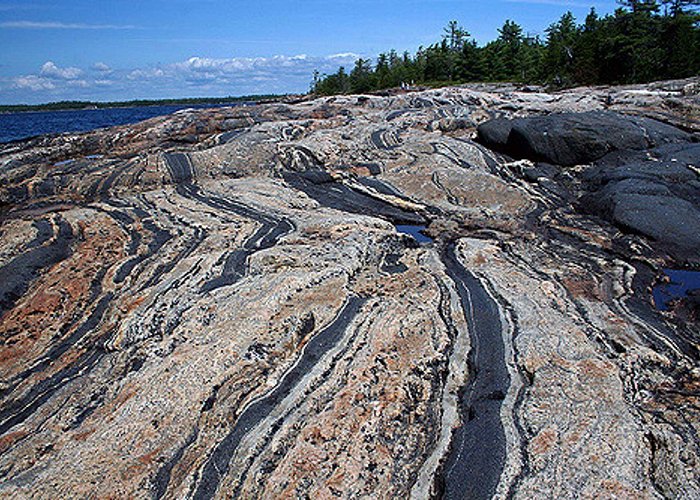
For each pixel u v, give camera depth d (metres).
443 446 6.01
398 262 10.85
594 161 17.20
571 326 8.29
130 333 7.88
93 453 5.83
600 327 8.39
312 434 6.05
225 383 6.75
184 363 7.05
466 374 7.22
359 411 6.40
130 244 11.16
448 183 15.46
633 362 7.46
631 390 6.86
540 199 14.81
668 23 45.06
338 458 5.77
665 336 8.34
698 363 7.64
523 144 18.19
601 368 7.23
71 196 15.16
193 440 6.02
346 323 8.04
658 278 10.68
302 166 17.20
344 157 17.84
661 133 17.67
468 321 8.41
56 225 12.12
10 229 12.00
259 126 22.11
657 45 46.16
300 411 6.37
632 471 5.49
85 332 8.30
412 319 8.25
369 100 30.02
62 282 9.59
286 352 7.38
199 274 9.43
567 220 13.48
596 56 48.28
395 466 5.75
